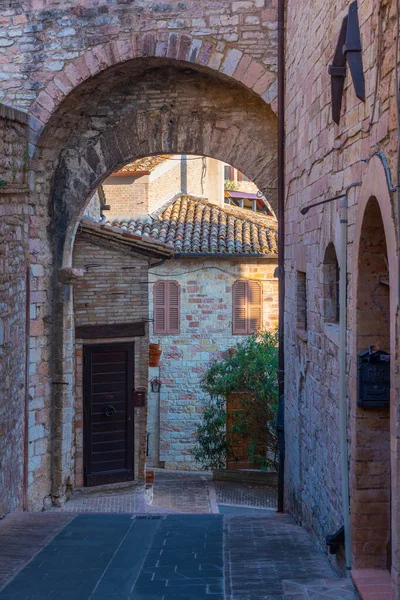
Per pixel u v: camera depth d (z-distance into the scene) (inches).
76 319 598.9
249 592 262.7
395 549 199.5
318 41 338.3
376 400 255.1
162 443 858.8
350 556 263.0
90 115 533.0
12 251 456.1
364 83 246.7
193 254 842.2
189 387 860.6
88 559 324.5
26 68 497.4
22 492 489.7
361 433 258.4
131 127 535.8
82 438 602.5
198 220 926.4
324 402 331.6
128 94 530.9
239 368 786.2
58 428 534.6
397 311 199.2
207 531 394.6
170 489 744.3
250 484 780.6
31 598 263.4
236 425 770.2
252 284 869.8
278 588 265.4
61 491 540.7
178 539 370.9
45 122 496.4
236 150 531.8
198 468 857.5
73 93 497.4
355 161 261.4
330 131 309.1
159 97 530.9
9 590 273.6
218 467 808.9
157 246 609.6
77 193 535.8
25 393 492.7
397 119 199.9
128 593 269.1
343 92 281.9
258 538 369.1
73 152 534.9
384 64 218.1
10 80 498.3
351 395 266.2
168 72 519.5
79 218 540.1
